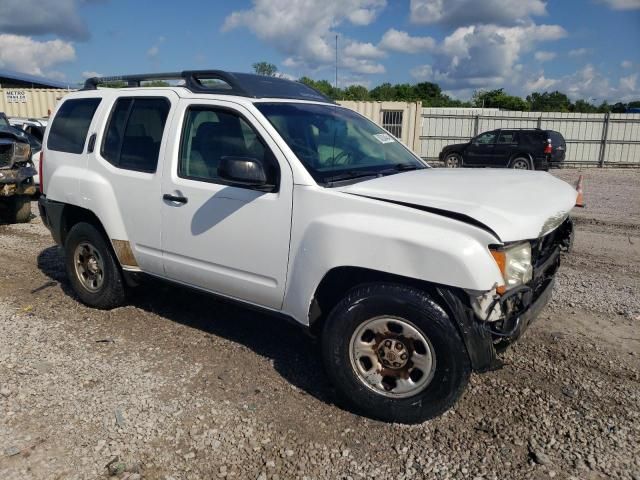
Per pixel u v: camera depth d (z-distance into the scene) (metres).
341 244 3.16
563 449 3.00
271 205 3.48
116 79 4.86
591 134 24.98
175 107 4.12
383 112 22.27
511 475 2.81
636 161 25.02
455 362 3.00
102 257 4.78
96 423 3.25
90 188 4.60
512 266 3.01
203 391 3.61
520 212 3.06
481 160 20.55
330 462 2.93
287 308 3.55
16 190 8.47
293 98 4.16
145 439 3.10
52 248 7.29
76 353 4.14
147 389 3.62
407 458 2.96
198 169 3.94
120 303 4.96
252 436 3.14
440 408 3.10
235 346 4.29
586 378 3.75
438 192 3.21
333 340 3.29
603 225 9.22
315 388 3.67
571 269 6.41
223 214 3.72
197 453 2.99
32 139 12.12
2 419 3.28
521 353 4.11
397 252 2.98
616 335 4.46
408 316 3.05
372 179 3.55
